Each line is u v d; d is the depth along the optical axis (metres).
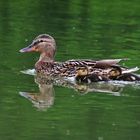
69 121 16.73
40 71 21.17
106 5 30.28
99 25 27.16
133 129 16.30
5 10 28.58
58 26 26.55
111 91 19.31
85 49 23.36
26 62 21.80
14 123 16.39
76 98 18.50
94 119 16.92
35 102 18.03
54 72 21.08
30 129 16.09
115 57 22.58
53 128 16.17
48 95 18.75
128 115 17.22
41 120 16.67
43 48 21.84
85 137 15.70
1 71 20.66
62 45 23.75
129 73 20.03
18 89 19.06
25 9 28.92
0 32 25.14
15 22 26.77
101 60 20.83
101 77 20.02
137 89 19.52
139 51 23.44
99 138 15.67
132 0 31.25
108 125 16.53
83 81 20.12
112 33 25.89
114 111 17.45
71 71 20.86
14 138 15.45
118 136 15.81
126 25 27.38
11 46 23.33
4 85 19.33
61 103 18.08
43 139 15.49
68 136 15.76
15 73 20.56
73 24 26.98
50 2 30.25
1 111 17.22
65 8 29.47
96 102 18.25
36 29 25.84
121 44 24.31
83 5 30.05
